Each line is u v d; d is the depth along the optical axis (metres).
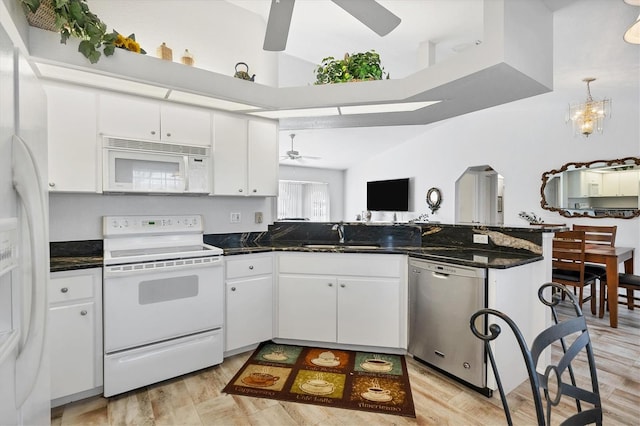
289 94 2.67
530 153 5.07
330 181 9.36
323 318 2.68
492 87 2.26
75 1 1.77
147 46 2.54
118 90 2.27
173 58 2.65
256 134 2.93
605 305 3.96
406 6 2.32
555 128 4.82
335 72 2.72
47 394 1.21
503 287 2.04
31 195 0.96
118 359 2.03
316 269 2.68
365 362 2.48
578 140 4.60
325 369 2.37
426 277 2.37
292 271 2.72
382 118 3.07
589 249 3.54
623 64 3.04
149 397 2.04
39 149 1.18
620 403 1.98
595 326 3.25
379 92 2.52
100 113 2.21
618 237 4.27
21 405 0.94
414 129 6.28
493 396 2.05
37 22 1.76
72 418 1.83
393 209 7.26
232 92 2.49
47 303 1.14
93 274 1.98
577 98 4.28
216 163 2.71
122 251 2.44
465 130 5.89
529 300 2.28
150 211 2.64
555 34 2.50
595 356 2.59
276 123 3.07
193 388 2.14
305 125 3.32
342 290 2.64
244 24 3.01
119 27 2.45
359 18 1.78
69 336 1.91
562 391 0.91
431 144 6.49
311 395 2.05
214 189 2.70
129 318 2.06
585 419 0.96
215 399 2.02
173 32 2.65
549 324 2.32
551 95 4.13
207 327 2.37
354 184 8.77
